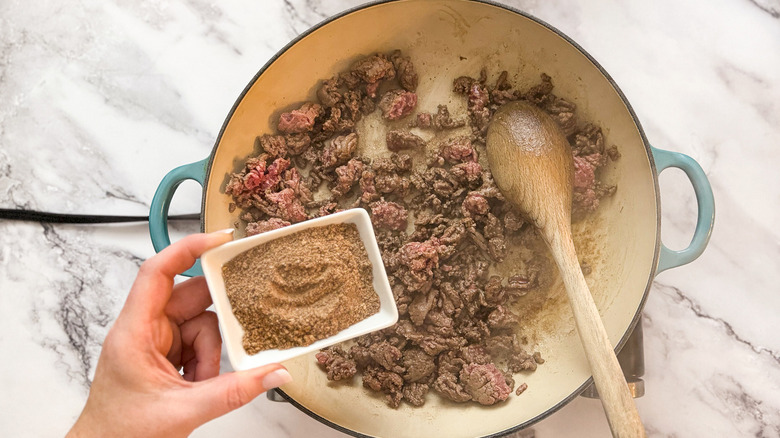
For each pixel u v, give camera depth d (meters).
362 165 0.59
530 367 0.58
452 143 0.59
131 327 0.46
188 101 0.63
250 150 0.59
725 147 0.63
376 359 0.57
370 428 0.57
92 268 0.63
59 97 0.63
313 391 0.57
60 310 0.63
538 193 0.55
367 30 0.58
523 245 0.60
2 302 0.63
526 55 0.59
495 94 0.60
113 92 0.63
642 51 0.63
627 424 0.49
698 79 0.63
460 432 0.57
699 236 0.55
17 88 0.64
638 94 0.63
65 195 0.63
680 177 0.63
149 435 0.45
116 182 0.63
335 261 0.48
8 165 0.63
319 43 0.58
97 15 0.63
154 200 0.55
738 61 0.63
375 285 0.49
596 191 0.59
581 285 0.52
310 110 0.59
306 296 0.48
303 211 0.59
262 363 0.47
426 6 0.58
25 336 0.63
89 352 0.63
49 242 0.63
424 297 0.58
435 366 0.58
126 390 0.46
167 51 0.63
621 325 0.56
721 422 0.62
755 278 0.62
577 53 0.57
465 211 0.58
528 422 0.54
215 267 0.47
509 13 0.57
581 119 0.59
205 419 0.45
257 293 0.47
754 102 0.63
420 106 0.61
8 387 0.62
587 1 0.63
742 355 0.62
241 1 0.63
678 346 0.63
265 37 0.63
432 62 0.61
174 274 0.47
